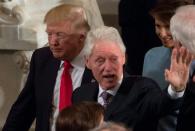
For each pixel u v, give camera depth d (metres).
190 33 7.70
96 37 8.11
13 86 13.06
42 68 9.38
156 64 9.20
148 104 7.87
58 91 9.16
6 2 13.17
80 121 6.54
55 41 8.92
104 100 8.27
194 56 7.61
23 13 13.27
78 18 8.91
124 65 8.56
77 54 9.03
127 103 8.05
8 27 13.06
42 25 13.45
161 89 8.64
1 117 13.04
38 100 9.31
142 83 8.16
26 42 12.98
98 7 15.69
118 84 8.23
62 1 14.04
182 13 7.96
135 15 14.12
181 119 7.89
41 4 13.73
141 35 14.18
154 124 8.03
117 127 5.84
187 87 7.78
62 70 9.23
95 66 8.06
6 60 13.08
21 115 9.59
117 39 8.11
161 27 8.78
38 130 9.34
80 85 8.96
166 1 8.93
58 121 6.65
